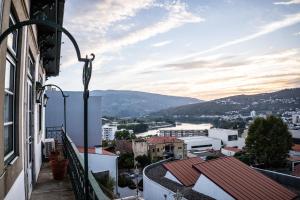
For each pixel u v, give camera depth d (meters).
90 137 24.14
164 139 73.19
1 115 3.60
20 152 5.31
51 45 12.22
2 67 3.55
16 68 5.13
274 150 54.38
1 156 3.63
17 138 5.14
